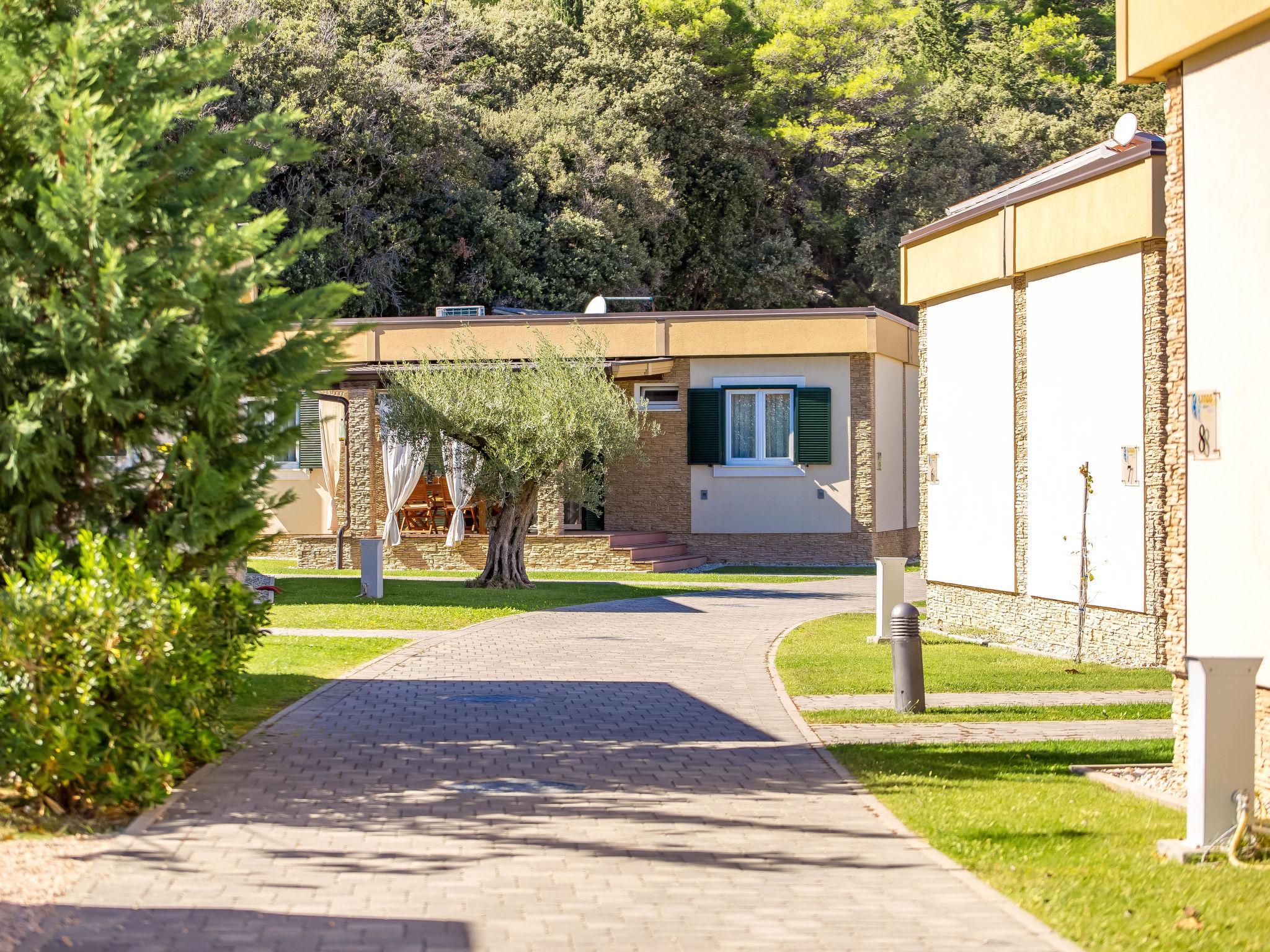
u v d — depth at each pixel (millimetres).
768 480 32219
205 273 8297
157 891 5941
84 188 7879
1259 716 8023
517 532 25062
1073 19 66562
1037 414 16719
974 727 11117
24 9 8602
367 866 6496
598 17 55781
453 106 44750
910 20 68688
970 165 58875
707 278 54188
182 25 37062
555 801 8078
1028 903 5980
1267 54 7945
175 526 8445
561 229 45281
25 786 7445
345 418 30469
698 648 16281
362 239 41781
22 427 7785
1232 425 8297
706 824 7551
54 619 7207
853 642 16906
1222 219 8383
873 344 31516
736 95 59969
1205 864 6699
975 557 18344
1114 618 15156
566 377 24422
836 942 5418
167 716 7551
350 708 11453
